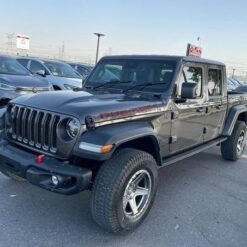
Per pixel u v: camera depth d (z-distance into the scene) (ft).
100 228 11.54
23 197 13.48
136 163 10.77
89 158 9.88
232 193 15.74
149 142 12.14
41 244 10.41
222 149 20.52
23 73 29.86
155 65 14.29
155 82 13.88
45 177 10.28
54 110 10.64
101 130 10.30
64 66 40.06
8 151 11.48
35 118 11.03
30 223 11.58
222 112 18.30
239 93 21.29
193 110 14.96
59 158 10.43
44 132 10.78
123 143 10.85
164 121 13.05
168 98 13.20
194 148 15.93
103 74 15.64
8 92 25.94
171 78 13.56
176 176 17.57
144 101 12.34
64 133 10.37
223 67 17.78
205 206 14.03
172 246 10.84
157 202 14.03
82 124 10.11
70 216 12.26
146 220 12.37
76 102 11.07
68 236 10.96
